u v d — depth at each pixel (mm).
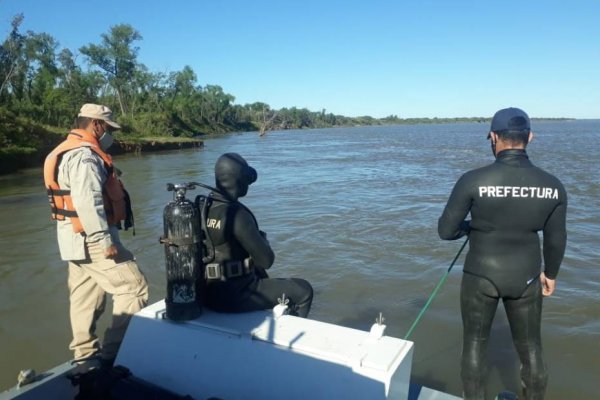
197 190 16844
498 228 2910
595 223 9922
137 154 42688
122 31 75188
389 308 5910
